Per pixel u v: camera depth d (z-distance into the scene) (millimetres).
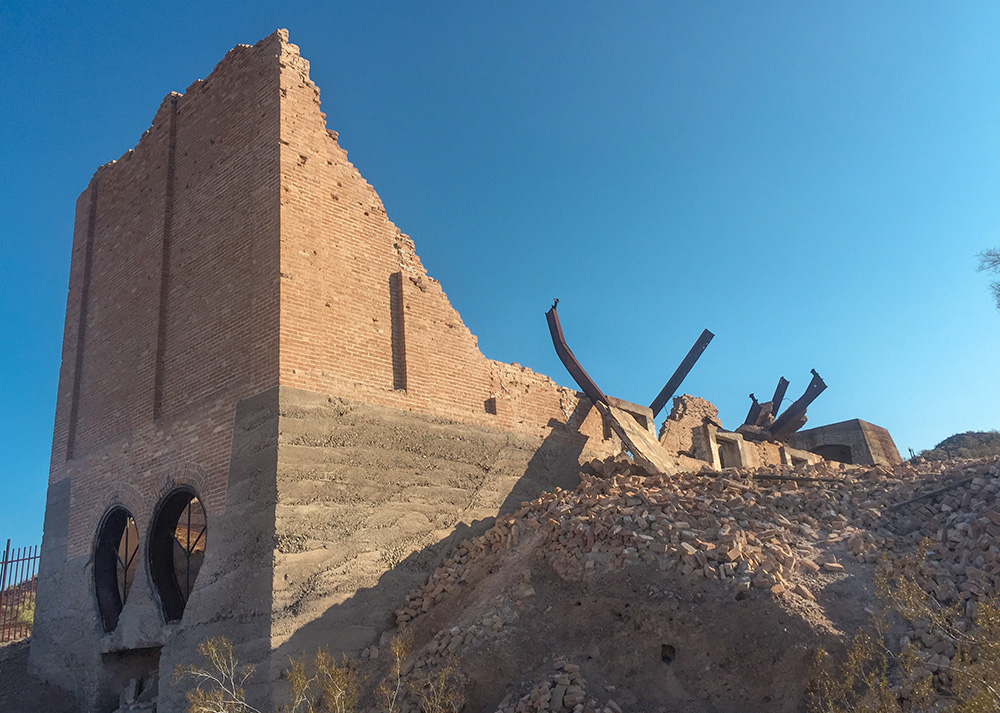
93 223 20328
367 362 14758
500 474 16578
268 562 12062
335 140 15812
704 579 10672
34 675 17234
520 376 18344
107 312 18516
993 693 7285
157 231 17234
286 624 11836
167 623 14258
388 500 14039
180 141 17672
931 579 10719
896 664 9297
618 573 11164
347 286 14883
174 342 15867
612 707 9172
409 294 16016
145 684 15156
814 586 10641
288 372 13227
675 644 10125
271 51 15508
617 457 19500
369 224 15844
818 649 9289
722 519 12078
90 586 16406
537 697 9445
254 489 12781
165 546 15125
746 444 26281
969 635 8789
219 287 15047
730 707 9312
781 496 13539
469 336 17219
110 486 16547
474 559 14078
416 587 13867
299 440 12977
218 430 13891
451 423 15898
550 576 11812
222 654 12062
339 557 12891
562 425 18938
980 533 11312
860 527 12664
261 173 14805
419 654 11531
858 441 35594
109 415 17250
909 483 13930
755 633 9852
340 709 10039
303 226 14414
